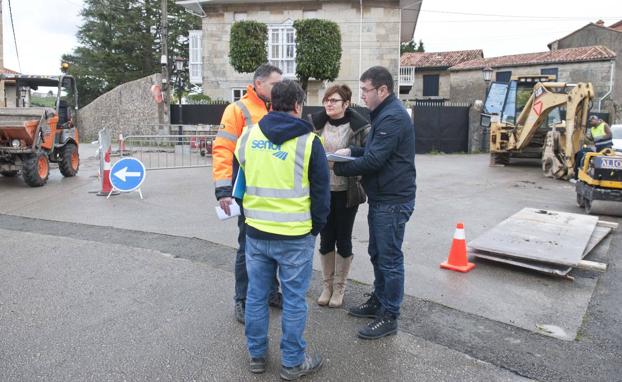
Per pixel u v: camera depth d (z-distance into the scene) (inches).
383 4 967.0
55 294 185.6
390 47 977.5
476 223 311.1
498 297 187.5
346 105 167.6
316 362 135.9
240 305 165.6
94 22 1726.1
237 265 163.2
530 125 585.9
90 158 704.4
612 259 237.5
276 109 130.2
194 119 978.1
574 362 141.0
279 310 173.8
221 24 1016.2
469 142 860.6
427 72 1520.7
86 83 1707.7
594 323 166.9
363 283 200.7
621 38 1387.8
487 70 930.1
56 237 262.8
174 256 231.9
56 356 141.6
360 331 153.6
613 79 1193.4
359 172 148.5
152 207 346.3
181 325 161.6
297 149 126.6
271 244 129.1
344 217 169.8
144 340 151.4
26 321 163.2
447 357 143.2
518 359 142.3
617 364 140.3
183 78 1395.2
